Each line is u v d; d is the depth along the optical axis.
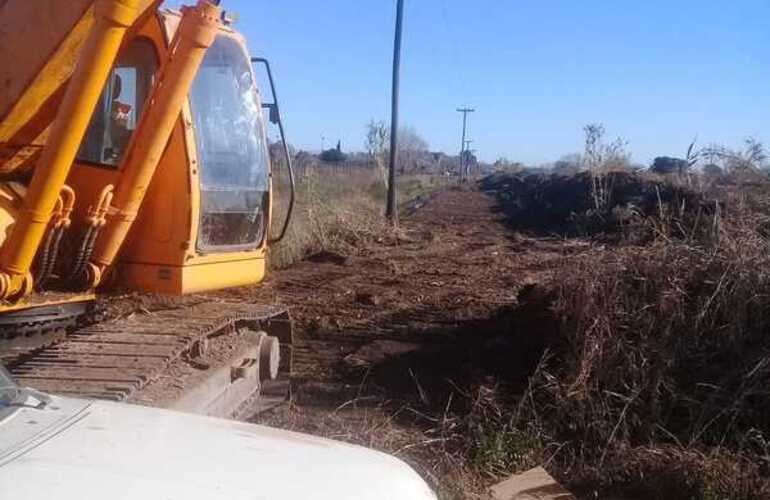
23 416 2.83
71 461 2.48
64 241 5.93
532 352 8.72
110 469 2.47
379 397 8.34
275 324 8.12
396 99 24.47
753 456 6.60
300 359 9.71
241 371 6.71
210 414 6.12
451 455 6.71
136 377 5.08
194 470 2.57
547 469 6.77
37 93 5.68
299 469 2.73
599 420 7.16
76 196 6.05
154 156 5.84
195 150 6.43
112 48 5.02
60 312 5.95
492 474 6.65
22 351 5.73
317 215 19.98
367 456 3.05
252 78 7.27
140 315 6.50
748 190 10.54
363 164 39.78
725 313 7.85
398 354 9.71
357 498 2.64
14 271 5.30
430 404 8.12
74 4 5.55
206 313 6.82
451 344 9.92
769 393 7.15
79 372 5.15
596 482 6.59
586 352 7.52
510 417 7.22
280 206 18.88
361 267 17.14
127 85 6.26
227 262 6.95
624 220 18.58
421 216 29.78
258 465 2.69
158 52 6.18
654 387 7.34
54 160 5.12
